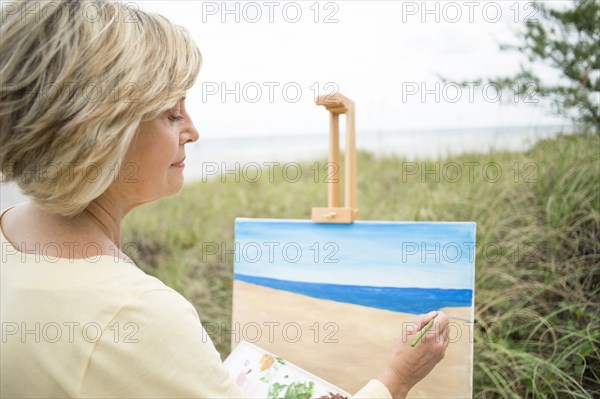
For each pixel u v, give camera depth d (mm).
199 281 2016
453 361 952
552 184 1471
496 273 1490
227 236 2064
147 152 630
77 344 525
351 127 1102
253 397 976
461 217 1624
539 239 1453
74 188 543
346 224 1078
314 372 1071
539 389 1311
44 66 513
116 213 664
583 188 1411
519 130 1547
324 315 1079
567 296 1387
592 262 1380
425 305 986
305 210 1993
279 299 1132
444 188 1694
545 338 1388
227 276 1993
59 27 520
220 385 571
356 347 1041
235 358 1069
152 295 559
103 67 526
